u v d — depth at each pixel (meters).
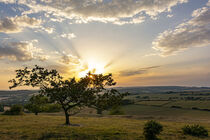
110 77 23.39
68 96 23.41
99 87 23.33
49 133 17.33
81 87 23.14
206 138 18.14
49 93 23.05
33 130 19.03
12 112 43.09
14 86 21.11
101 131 19.69
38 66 22.39
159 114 77.31
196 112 75.81
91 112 74.12
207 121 40.75
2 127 21.08
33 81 21.88
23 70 21.53
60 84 23.30
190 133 20.17
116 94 23.33
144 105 103.38
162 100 125.31
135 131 20.70
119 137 16.56
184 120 42.25
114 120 37.41
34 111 50.81
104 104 22.75
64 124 25.00
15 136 15.86
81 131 19.11
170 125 28.73
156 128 16.34
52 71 22.59
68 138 15.55
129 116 50.31
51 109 65.56
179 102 109.31
